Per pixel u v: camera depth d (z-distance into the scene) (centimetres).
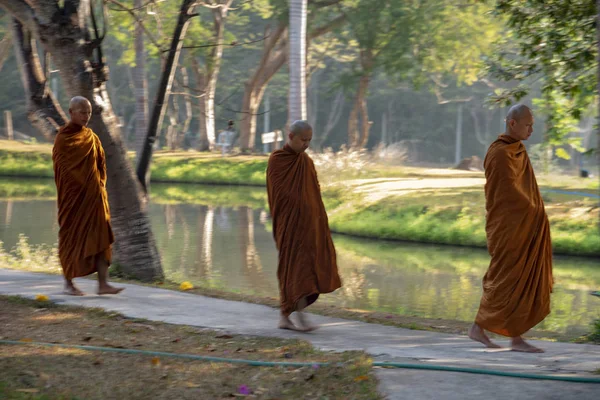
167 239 2483
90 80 1310
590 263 2214
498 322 795
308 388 634
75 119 1022
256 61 7956
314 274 885
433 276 1945
